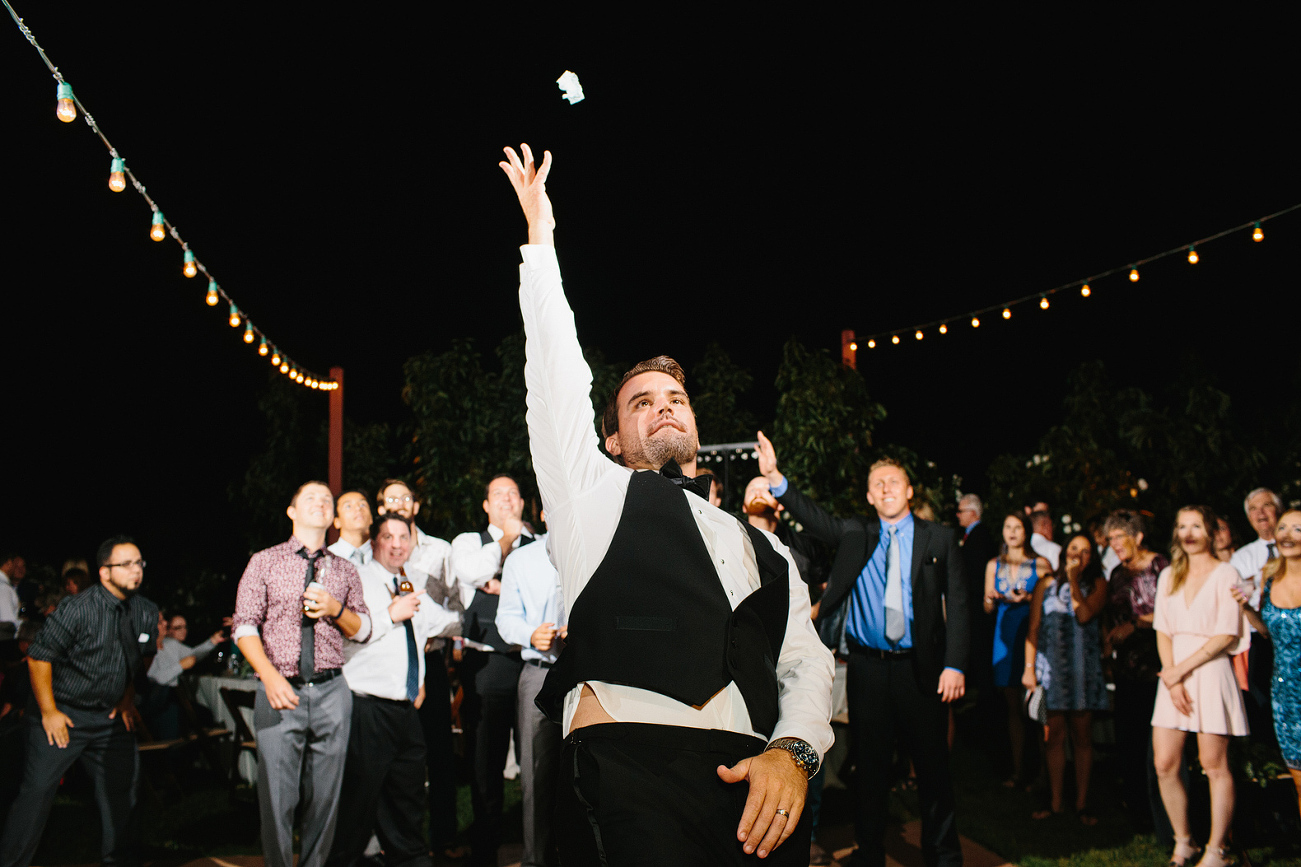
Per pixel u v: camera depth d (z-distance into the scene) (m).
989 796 5.18
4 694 6.08
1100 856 4.15
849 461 6.91
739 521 1.56
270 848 3.40
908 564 3.84
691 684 1.29
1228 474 7.48
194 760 5.95
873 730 3.79
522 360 8.30
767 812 1.18
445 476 8.04
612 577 1.36
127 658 3.97
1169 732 3.94
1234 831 4.01
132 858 3.97
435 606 4.21
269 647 3.49
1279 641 3.75
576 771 1.29
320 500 3.68
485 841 4.10
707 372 8.86
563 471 1.46
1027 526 5.57
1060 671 4.75
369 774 3.68
